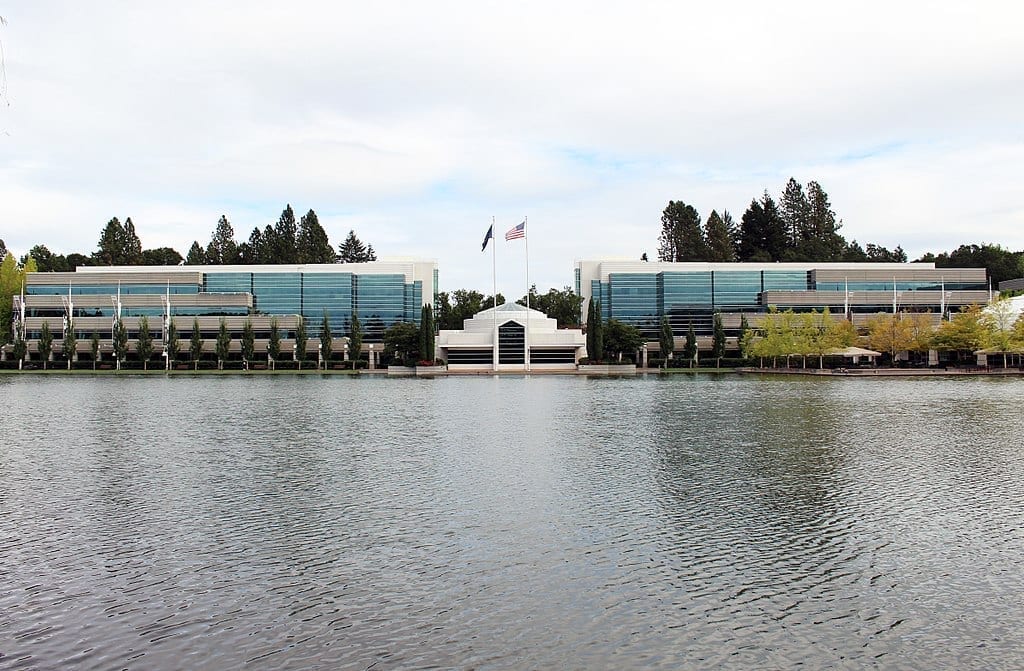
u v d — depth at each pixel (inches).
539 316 6963.6
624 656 708.0
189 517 1169.4
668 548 1005.2
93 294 7293.3
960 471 1487.5
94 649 725.9
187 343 7042.3
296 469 1542.8
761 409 2689.5
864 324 6624.0
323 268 7623.0
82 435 2068.2
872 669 685.3
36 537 1069.8
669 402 3034.0
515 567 934.4
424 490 1339.8
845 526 1104.2
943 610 804.6
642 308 7657.5
